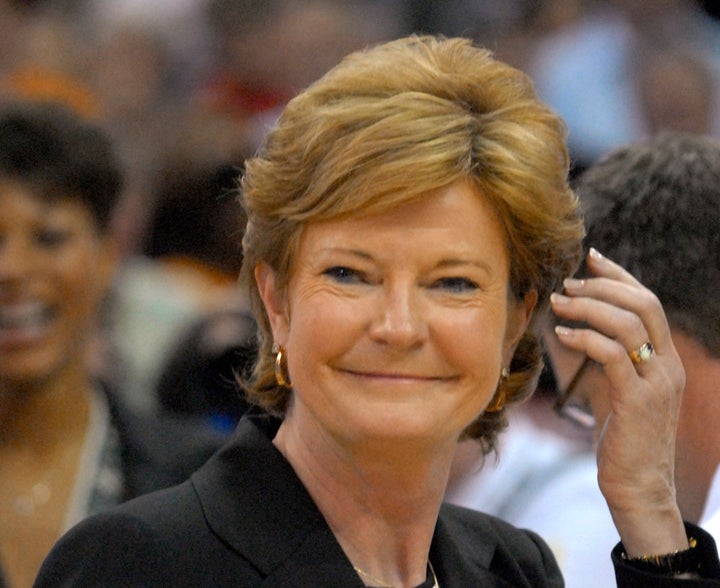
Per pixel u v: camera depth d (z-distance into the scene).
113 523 7.57
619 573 8.41
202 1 27.47
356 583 7.65
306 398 7.47
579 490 12.02
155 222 18.84
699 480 9.77
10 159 11.95
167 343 17.36
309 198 7.28
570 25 27.84
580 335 8.43
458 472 13.22
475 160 7.37
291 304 7.61
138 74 25.92
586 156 26.36
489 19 28.00
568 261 8.20
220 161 18.67
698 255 9.51
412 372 7.36
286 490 7.79
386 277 7.31
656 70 24.98
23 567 11.84
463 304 7.43
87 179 12.19
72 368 12.18
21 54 25.95
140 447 12.24
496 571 8.73
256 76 24.97
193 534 7.55
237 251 18.48
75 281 12.17
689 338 9.57
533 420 13.36
